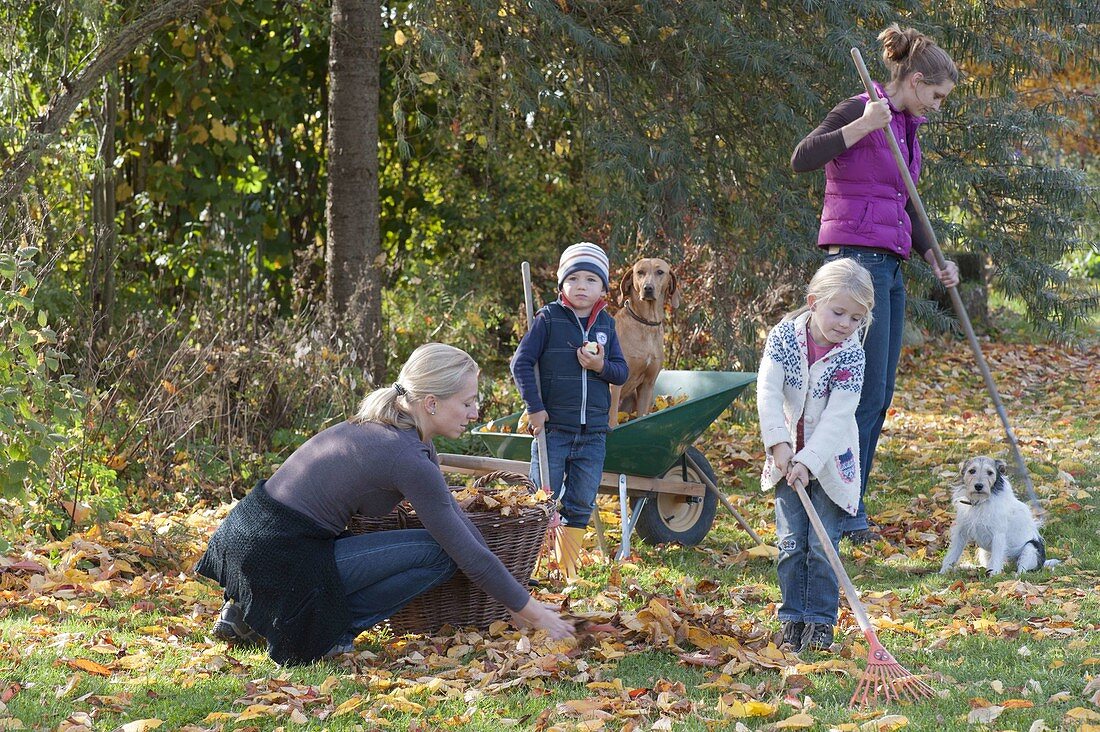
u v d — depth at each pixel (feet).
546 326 16.43
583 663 11.82
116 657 12.23
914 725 10.22
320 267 37.86
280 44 35.91
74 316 25.49
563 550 16.19
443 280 34.60
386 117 39.50
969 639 13.09
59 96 23.48
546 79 25.64
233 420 23.73
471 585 13.16
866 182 17.46
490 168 39.09
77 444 19.81
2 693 10.71
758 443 27.76
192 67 32.81
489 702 10.84
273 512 11.89
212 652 12.36
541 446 16.02
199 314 26.00
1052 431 28.32
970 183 25.34
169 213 34.96
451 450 25.54
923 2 25.76
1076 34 26.68
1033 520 17.25
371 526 13.00
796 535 12.77
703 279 29.48
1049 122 26.14
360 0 27.22
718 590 15.79
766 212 24.91
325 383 24.80
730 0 24.40
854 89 23.57
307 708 10.68
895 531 19.66
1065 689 11.27
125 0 28.66
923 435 28.48
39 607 13.96
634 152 23.84
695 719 10.40
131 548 16.57
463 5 25.02
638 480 18.45
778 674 11.77
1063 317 25.76
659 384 21.75
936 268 17.54
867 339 17.76
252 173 35.01
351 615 12.19
